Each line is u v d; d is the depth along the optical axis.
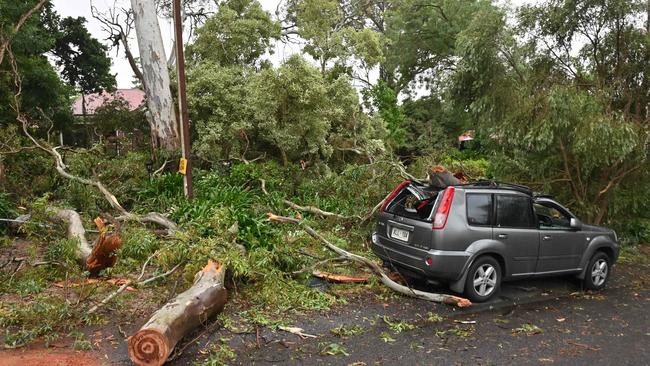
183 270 6.22
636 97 9.36
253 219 7.53
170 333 4.16
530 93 9.11
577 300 6.66
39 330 4.64
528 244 6.51
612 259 7.42
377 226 7.12
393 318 5.64
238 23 16.44
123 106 19.88
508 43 9.48
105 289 5.93
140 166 12.41
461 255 6.01
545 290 7.06
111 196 9.92
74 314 5.02
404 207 6.79
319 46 17.55
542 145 8.56
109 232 6.91
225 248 6.10
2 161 10.74
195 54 17.48
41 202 8.12
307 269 6.64
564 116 8.26
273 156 15.29
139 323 5.09
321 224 9.82
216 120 14.88
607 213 9.92
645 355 4.75
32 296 5.79
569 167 9.66
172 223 8.61
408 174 10.51
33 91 17.44
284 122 14.16
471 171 12.27
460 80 10.17
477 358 4.57
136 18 14.74
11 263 6.98
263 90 13.71
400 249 6.41
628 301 6.67
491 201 6.35
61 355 4.29
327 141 15.15
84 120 23.31
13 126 11.34
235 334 4.91
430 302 6.25
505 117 9.39
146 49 14.82
